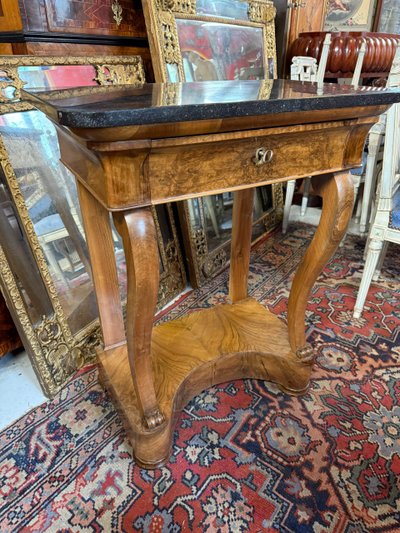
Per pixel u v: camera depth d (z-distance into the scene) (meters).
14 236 0.91
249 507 0.74
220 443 0.87
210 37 1.45
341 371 1.08
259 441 0.87
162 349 0.99
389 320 1.30
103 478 0.79
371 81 2.26
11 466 0.82
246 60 1.66
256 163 0.61
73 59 1.02
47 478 0.79
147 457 0.79
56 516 0.72
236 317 1.12
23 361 1.12
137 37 1.26
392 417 0.93
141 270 0.58
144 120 0.45
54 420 0.93
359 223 2.06
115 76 1.14
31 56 0.92
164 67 1.23
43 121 0.98
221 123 0.52
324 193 0.77
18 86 0.91
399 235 1.13
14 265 0.90
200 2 1.38
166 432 0.79
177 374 0.91
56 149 1.02
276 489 0.77
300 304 0.89
